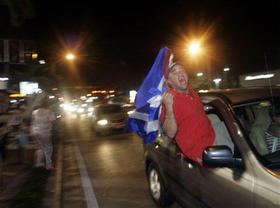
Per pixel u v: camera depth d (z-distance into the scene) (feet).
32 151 30.30
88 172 24.44
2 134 19.49
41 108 25.07
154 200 15.85
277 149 9.74
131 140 39.01
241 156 8.57
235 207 8.36
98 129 44.96
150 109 10.85
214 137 9.39
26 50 45.14
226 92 11.97
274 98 10.64
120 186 20.13
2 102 20.35
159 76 10.66
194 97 9.61
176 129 9.13
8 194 18.98
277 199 7.02
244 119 11.18
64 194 19.33
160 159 14.16
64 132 53.47
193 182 10.73
